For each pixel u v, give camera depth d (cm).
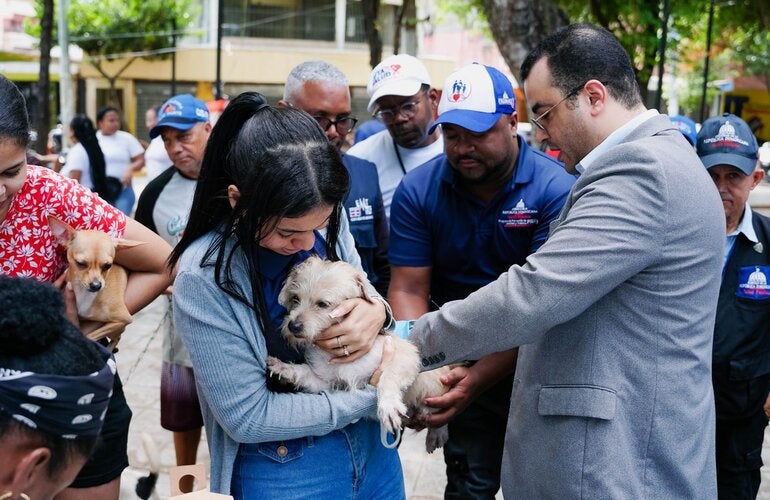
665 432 210
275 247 198
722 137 310
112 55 2555
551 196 307
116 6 2505
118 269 255
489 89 294
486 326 214
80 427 133
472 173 302
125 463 252
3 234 232
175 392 372
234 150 194
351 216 358
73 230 238
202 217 204
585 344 214
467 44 2992
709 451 222
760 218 319
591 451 211
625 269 201
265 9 2573
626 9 1097
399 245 329
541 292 204
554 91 229
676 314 208
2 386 123
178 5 2544
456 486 324
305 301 212
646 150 206
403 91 395
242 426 197
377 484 226
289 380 213
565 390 216
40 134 974
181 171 396
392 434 221
